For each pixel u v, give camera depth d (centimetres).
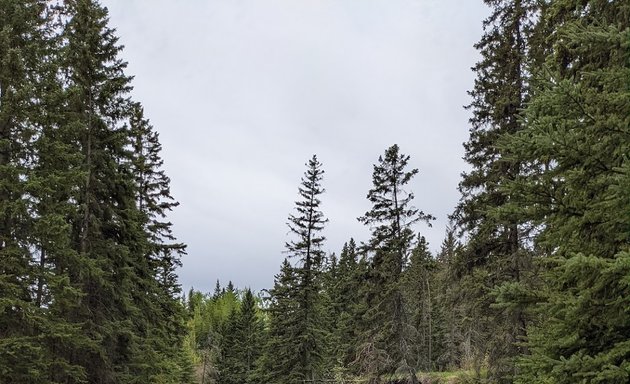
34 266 1273
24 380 1226
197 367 5797
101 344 1605
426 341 4438
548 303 634
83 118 1633
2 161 1273
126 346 1705
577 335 591
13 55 1241
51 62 1367
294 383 2950
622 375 513
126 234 1767
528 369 657
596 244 655
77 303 1462
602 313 600
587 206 621
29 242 1282
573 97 622
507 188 683
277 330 3169
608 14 827
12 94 1228
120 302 1711
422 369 3659
